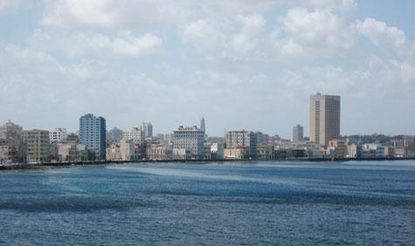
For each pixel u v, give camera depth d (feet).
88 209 413.59
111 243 283.59
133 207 429.38
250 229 326.85
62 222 346.54
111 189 612.29
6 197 499.92
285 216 383.86
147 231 316.81
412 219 372.38
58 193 550.77
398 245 285.43
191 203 463.42
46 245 277.64
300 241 293.64
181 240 292.40
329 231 322.75
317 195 552.82
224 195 545.44
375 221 362.33
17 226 329.31
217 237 301.22
